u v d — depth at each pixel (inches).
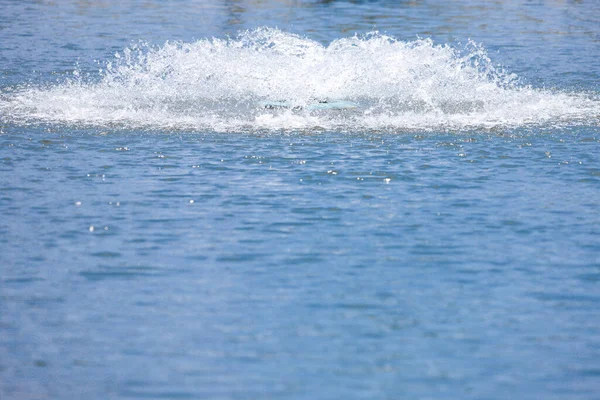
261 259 1582.2
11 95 2940.5
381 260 1579.7
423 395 1130.7
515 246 1653.5
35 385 1155.3
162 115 2696.9
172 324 1327.5
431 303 1402.6
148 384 1156.5
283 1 5787.4
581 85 3233.3
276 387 1147.9
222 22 4835.1
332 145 2369.6
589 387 1152.8
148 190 1985.7
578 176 2114.9
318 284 1472.7
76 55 3777.1
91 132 2485.2
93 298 1421.0
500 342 1274.6
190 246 1646.2
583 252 1624.0
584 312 1375.5
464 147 2363.4
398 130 2541.8
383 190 1990.7
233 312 1368.1
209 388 1146.0
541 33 4581.7
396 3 5738.2
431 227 1753.2
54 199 1918.1
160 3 5654.5
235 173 2113.7
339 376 1176.2
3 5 5433.1
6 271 1526.8
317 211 1844.2
